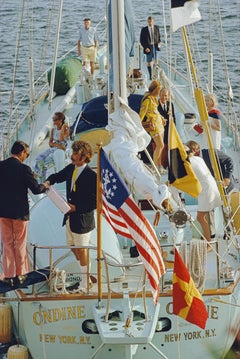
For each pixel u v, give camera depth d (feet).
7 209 62.18
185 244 62.54
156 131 73.46
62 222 66.54
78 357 63.31
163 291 62.39
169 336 62.85
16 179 62.08
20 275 62.69
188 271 60.23
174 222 57.47
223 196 68.28
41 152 88.69
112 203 57.47
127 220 56.95
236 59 153.99
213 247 66.28
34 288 63.26
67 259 64.69
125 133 61.41
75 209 62.85
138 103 77.61
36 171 77.77
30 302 62.69
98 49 117.19
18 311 64.69
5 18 205.67
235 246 69.21
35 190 62.18
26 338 63.72
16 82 146.61
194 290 58.18
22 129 94.58
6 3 223.51
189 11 60.08
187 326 62.85
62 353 63.46
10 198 62.18
